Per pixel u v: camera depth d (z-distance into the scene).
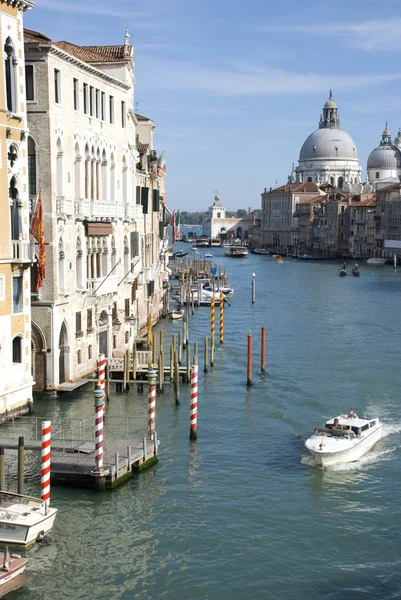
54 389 41.59
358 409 43.53
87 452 32.34
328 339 67.06
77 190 44.06
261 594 24.56
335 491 31.84
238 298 102.38
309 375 52.03
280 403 44.56
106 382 44.59
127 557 26.39
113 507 29.73
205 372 52.41
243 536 28.02
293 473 33.72
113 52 53.94
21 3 35.00
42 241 37.44
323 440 35.50
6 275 35.22
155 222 71.69
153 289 68.81
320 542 27.77
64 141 41.47
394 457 35.72
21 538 26.22
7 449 33.22
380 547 27.48
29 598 24.03
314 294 107.88
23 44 36.59
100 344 48.50
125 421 39.62
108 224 46.94
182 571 25.72
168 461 34.72
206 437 38.09
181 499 30.70
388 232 195.25
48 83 39.31
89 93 45.59
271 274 148.50
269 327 74.44
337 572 25.86
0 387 35.62
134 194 55.97
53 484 31.31
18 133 35.50
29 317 37.50
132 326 54.59
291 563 26.36
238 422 40.69
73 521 28.61
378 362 56.53
